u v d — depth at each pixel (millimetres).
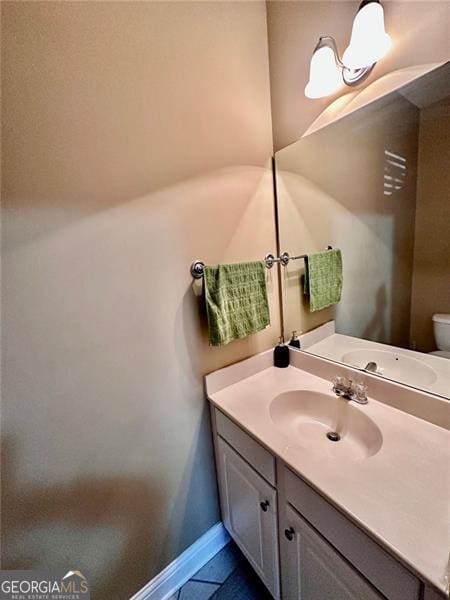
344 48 970
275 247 1361
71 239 785
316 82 1014
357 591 650
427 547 539
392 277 992
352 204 1073
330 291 1204
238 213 1188
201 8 976
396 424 899
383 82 897
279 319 1427
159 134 920
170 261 998
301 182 1230
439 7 739
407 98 854
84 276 818
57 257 767
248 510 1051
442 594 467
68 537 875
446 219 845
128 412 956
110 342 892
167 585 1128
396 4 818
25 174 700
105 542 952
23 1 656
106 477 930
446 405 852
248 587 1142
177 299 1032
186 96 972
